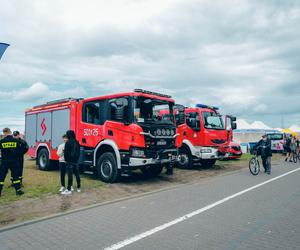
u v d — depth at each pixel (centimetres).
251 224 545
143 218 591
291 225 538
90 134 1084
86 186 940
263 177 1184
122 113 971
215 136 1398
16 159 801
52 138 1262
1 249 440
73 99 1193
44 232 514
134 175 1216
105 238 480
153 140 987
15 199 753
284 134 2953
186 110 1430
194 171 1361
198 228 523
